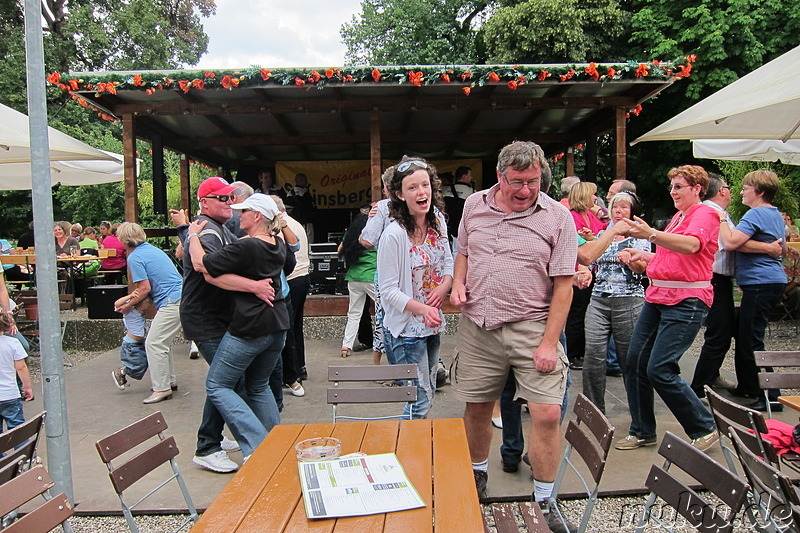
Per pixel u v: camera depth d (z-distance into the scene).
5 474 2.18
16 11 22.95
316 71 6.86
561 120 9.59
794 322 8.46
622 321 4.16
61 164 8.25
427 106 7.90
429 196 3.28
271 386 4.80
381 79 6.95
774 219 4.66
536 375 2.91
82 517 3.29
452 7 21.44
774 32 14.48
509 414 3.62
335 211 12.65
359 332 7.21
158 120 8.73
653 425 3.99
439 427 2.67
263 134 10.15
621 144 7.94
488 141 10.58
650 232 3.38
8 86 20.72
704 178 3.64
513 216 2.92
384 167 12.46
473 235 3.05
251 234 3.57
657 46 14.92
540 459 2.90
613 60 15.75
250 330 3.48
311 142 10.20
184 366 6.63
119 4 24.34
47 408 3.26
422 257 3.36
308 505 1.89
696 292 3.62
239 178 12.81
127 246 5.31
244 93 7.51
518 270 2.92
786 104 4.85
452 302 3.07
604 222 4.99
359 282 6.55
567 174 10.95
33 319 7.91
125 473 2.38
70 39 23.02
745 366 4.89
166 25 24.59
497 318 2.96
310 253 8.19
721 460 3.65
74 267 10.25
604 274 4.18
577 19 15.00
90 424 4.76
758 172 4.72
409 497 1.94
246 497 1.99
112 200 21.39
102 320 7.82
